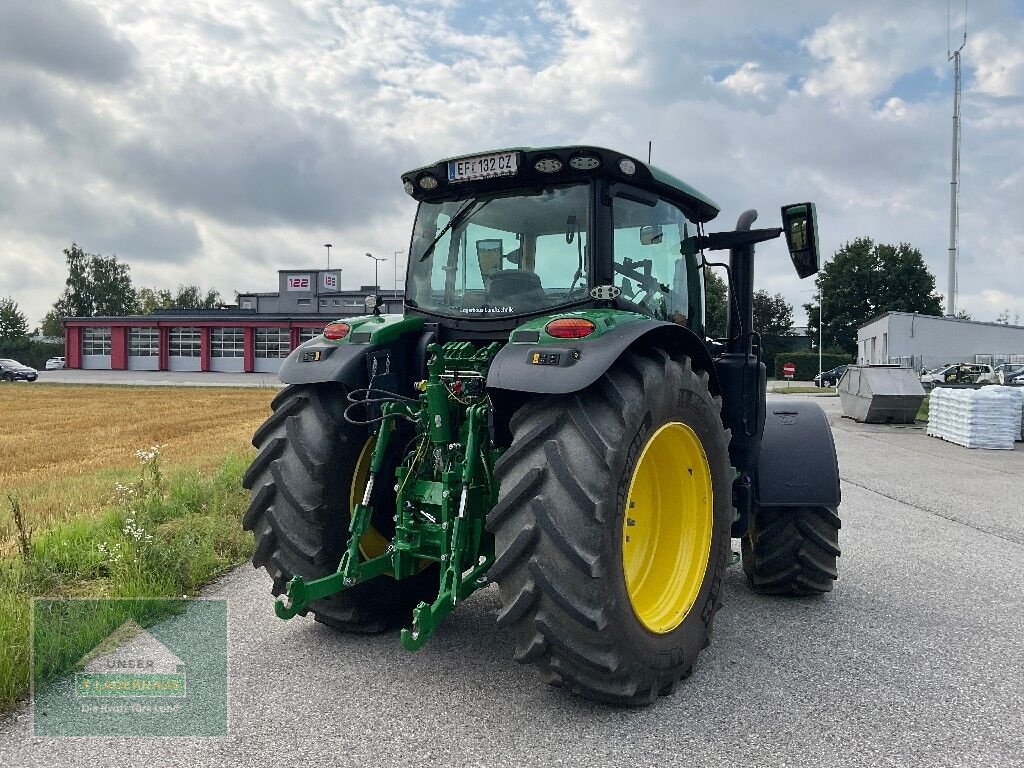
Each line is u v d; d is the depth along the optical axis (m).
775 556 4.75
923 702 3.34
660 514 3.84
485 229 3.96
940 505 8.43
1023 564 5.80
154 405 28.38
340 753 2.84
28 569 5.02
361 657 3.78
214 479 8.65
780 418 4.90
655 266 4.12
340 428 3.86
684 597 3.60
